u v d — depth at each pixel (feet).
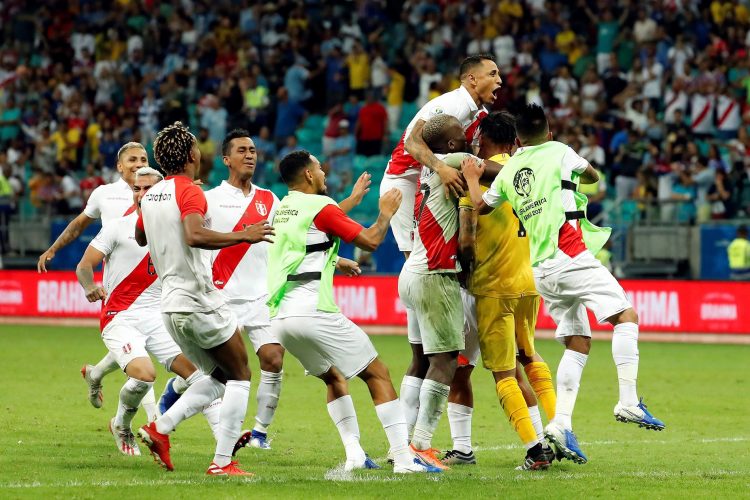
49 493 36.35
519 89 127.54
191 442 49.80
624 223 109.81
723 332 98.68
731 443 51.47
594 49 134.41
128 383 44.47
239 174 49.42
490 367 43.06
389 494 36.40
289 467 43.65
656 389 70.54
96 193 49.65
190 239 37.73
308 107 140.87
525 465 42.91
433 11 140.67
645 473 42.11
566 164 42.50
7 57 156.56
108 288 46.03
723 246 106.32
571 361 42.83
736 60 127.54
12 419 55.31
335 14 150.30
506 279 42.39
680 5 131.44
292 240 40.75
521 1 138.51
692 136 123.03
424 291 41.68
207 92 143.64
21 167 142.92
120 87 149.18
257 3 151.23
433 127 42.29
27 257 124.88
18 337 99.60
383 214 40.88
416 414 45.65
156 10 156.35
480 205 41.04
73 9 160.25
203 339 39.24
